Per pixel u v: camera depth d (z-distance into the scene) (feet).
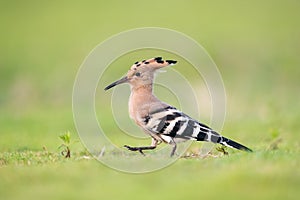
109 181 31.99
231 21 106.42
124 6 116.16
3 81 83.61
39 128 55.93
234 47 91.66
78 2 119.65
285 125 54.70
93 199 29.22
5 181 31.99
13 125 58.39
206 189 30.04
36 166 35.19
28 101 75.77
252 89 76.89
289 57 86.53
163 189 30.45
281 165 32.76
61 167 34.65
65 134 38.06
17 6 117.91
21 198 29.48
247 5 115.14
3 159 37.58
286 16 109.09
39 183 31.68
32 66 88.58
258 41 94.53
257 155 35.63
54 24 108.88
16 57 92.68
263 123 56.03
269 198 28.63
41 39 101.35
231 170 32.35
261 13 111.04
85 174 33.17
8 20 111.24
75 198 29.37
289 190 29.50
